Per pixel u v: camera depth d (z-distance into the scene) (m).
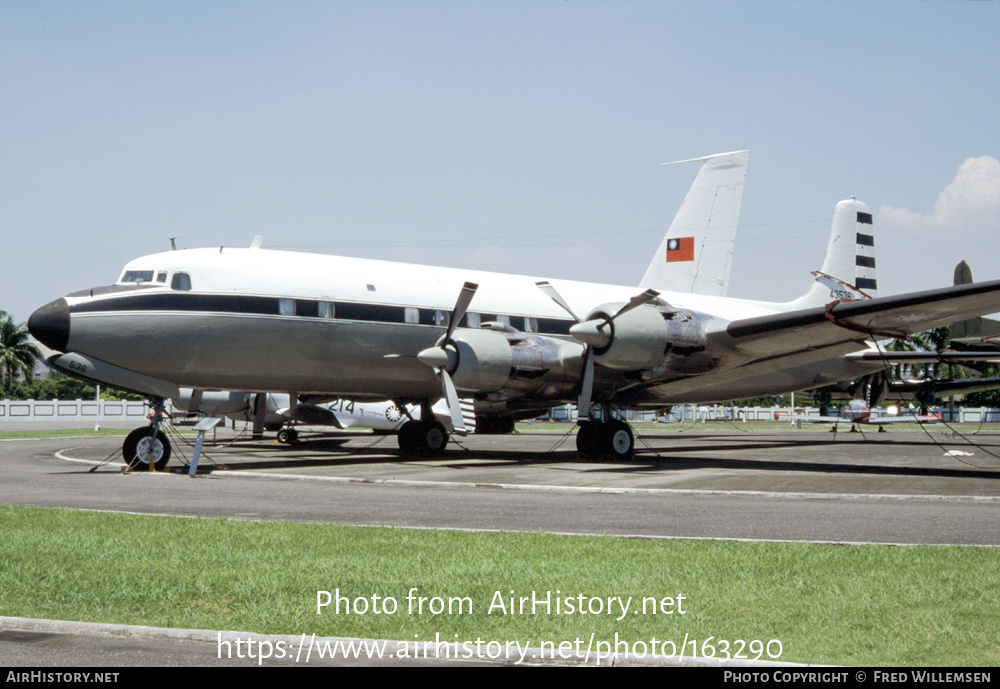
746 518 10.31
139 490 13.62
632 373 18.45
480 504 11.82
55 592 6.45
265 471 17.19
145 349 17.02
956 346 24.86
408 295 20.09
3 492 13.26
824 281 28.00
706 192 27.33
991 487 13.99
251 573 7.11
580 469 17.66
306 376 19.08
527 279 23.17
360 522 10.06
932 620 5.72
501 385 18.41
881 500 12.39
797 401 83.69
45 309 16.56
